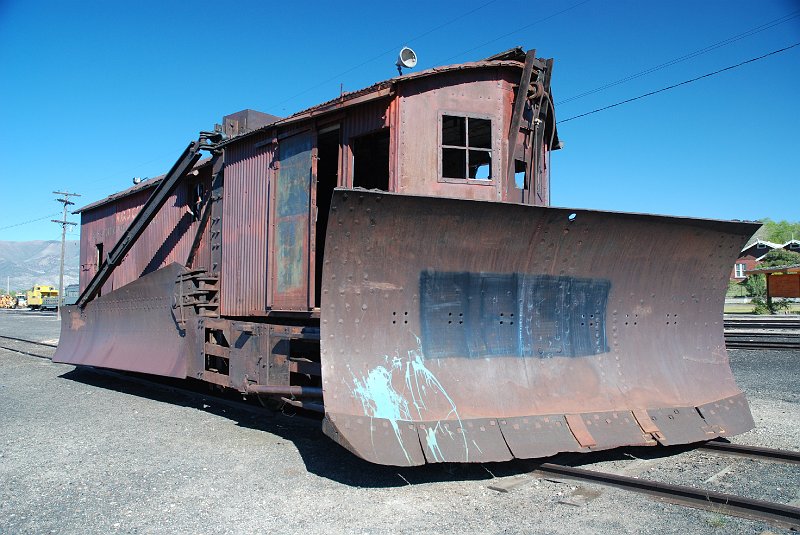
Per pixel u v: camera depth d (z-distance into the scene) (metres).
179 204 10.46
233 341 7.34
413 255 5.15
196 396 9.27
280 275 7.05
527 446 5.05
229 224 8.29
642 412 5.74
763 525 4.02
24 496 4.83
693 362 6.42
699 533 3.91
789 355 13.34
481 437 4.97
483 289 5.49
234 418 7.73
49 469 5.57
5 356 15.97
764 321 25.77
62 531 4.11
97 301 11.03
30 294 73.75
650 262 6.13
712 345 6.63
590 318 5.99
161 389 10.14
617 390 5.85
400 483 4.98
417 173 5.92
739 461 5.52
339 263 4.95
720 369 6.54
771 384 9.90
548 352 5.73
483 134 6.33
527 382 5.51
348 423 4.66
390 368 5.07
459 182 5.98
